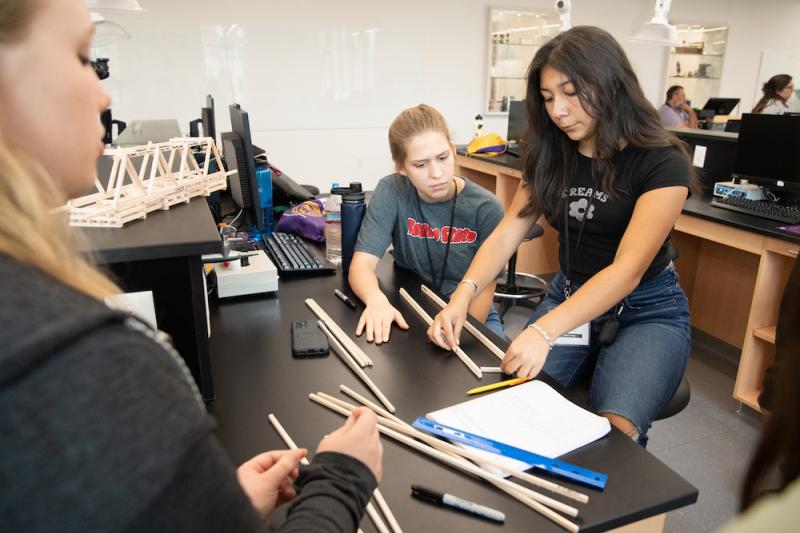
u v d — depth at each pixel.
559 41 1.36
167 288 1.05
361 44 5.54
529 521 0.72
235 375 1.08
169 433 0.32
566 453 0.85
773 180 2.42
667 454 2.08
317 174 5.77
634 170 1.40
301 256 1.75
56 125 0.45
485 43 5.93
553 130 1.51
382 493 0.76
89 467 0.30
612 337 1.45
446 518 0.72
